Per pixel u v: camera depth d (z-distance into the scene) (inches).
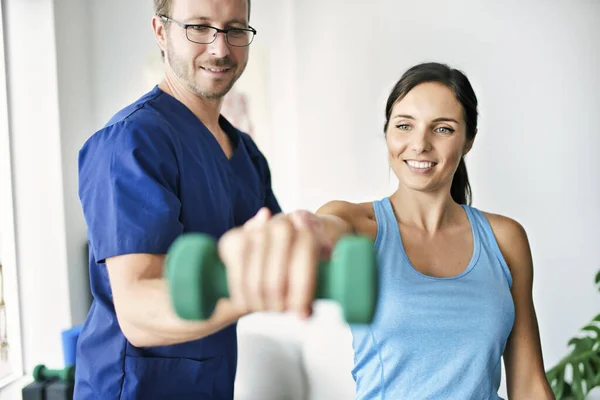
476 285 38.5
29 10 97.0
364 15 117.6
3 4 96.3
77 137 105.9
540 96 112.4
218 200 47.1
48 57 97.3
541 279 114.3
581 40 110.5
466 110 39.0
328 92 120.1
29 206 98.0
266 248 11.1
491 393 37.8
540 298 114.5
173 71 46.6
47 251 98.3
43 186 97.9
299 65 120.3
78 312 102.1
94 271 44.6
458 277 38.7
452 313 37.2
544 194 113.5
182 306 11.3
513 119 113.5
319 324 84.1
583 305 113.7
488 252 40.3
